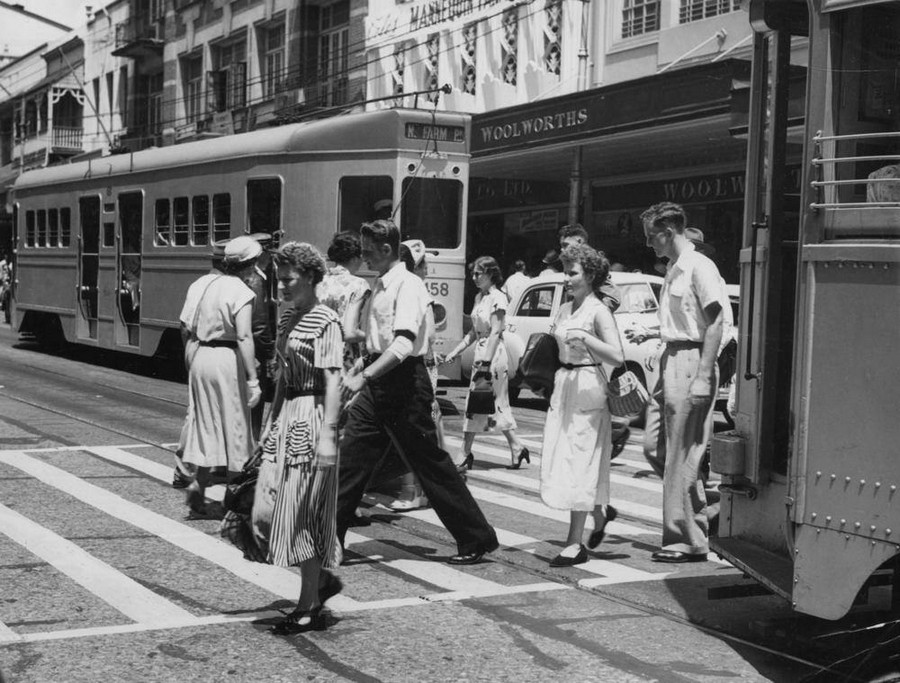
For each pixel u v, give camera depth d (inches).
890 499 186.5
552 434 290.4
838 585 194.1
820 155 200.2
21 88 2226.9
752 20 229.9
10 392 647.8
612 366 288.5
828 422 195.9
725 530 242.8
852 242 193.5
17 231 959.6
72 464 419.2
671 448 290.8
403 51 1108.5
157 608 245.8
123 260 791.7
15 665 207.8
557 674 209.6
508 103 937.5
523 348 631.2
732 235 770.8
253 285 374.0
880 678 194.1
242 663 212.1
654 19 816.9
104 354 925.8
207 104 1577.3
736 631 236.2
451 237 644.1
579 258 288.7
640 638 231.8
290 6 1365.7
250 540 233.1
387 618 242.2
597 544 299.4
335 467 228.1
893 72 192.1
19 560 282.5
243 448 331.0
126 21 1791.3
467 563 290.4
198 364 328.5
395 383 280.8
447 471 287.4
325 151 641.0
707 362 281.3
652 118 691.4
